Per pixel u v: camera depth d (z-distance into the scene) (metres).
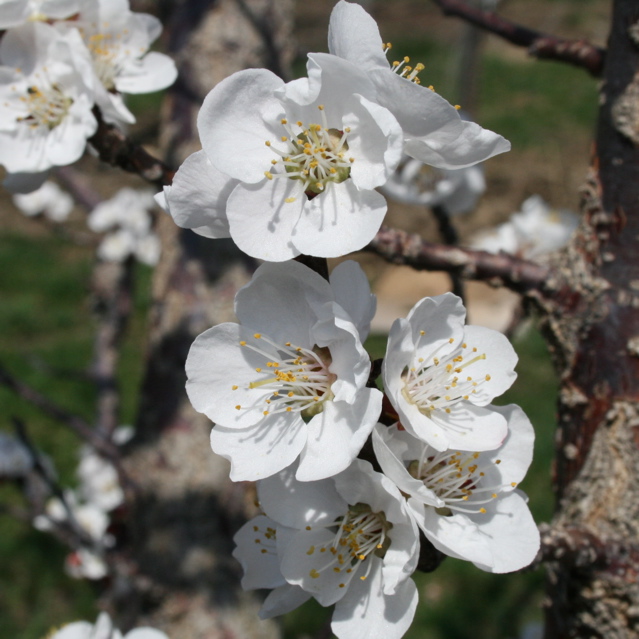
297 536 0.16
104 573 0.29
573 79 1.41
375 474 0.16
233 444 0.16
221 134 0.16
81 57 0.20
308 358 0.17
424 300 0.16
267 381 0.17
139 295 0.91
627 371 0.19
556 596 0.20
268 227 0.16
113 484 0.40
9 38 0.20
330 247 0.16
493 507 0.17
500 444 0.16
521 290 0.20
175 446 0.27
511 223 0.35
